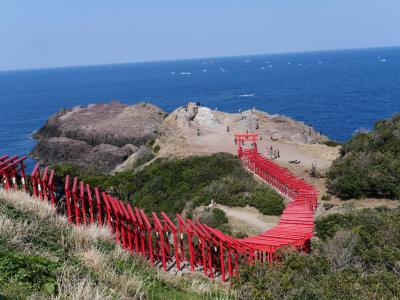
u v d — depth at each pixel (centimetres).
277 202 2897
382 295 1045
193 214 2955
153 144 5362
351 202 2931
